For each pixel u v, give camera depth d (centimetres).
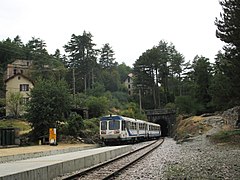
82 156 1897
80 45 10469
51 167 1433
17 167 1416
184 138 5112
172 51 12456
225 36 2808
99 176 1451
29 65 10250
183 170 1622
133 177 1404
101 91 9044
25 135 4584
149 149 3331
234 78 2797
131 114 7612
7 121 5716
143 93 11050
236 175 1403
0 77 8988
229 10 2828
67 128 4588
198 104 7644
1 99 7012
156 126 7031
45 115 4384
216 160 2069
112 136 4228
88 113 6316
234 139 3494
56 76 9331
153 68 10775
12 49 11781
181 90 11306
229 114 5112
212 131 4822
